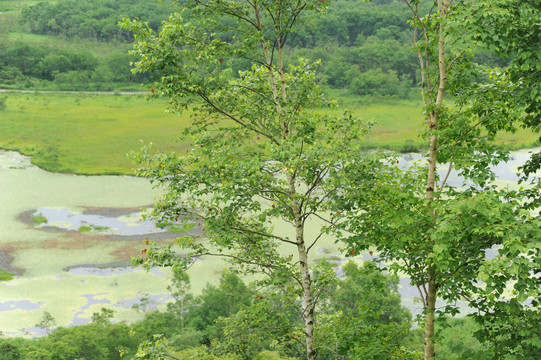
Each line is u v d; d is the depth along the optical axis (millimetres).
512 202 12297
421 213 13430
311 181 14867
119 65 199500
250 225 16516
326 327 15984
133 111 150875
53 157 109062
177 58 14258
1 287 57875
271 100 16078
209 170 14594
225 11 15273
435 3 14352
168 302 53750
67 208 82375
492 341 12766
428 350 13766
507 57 13688
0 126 130625
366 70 199000
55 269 62062
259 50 16109
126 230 72562
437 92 15188
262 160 14859
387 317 42906
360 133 15531
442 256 11766
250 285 16312
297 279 15258
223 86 15836
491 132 14750
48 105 156125
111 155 112125
